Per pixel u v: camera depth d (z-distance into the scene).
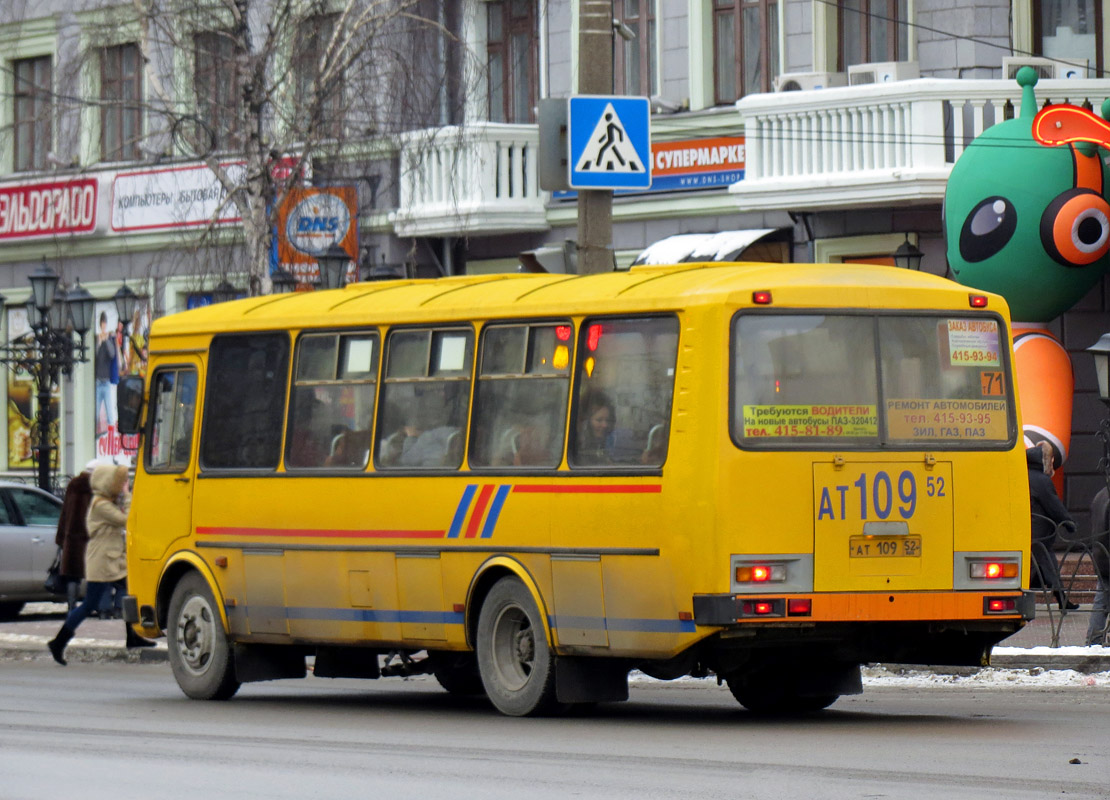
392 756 32.44
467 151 78.75
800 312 35.56
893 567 35.69
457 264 84.31
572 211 79.81
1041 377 63.44
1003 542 36.75
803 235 72.88
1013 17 69.81
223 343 44.78
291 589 42.38
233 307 45.19
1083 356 68.19
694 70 76.88
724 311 35.03
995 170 61.94
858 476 35.50
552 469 37.25
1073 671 44.06
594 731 35.72
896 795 26.72
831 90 68.00
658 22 78.19
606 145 47.03
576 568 36.69
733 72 76.31
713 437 34.72
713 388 34.84
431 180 79.75
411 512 39.88
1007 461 36.97
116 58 75.19
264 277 69.06
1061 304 63.16
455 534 38.97
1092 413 68.31
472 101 77.75
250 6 70.75
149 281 92.69
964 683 44.19
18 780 30.08
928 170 65.56
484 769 30.48
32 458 96.19
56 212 85.56
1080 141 61.09
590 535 36.41
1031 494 54.22
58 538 61.31
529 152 80.19
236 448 44.09
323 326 42.47
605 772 29.78
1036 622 53.41
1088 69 69.31
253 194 68.88
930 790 27.14
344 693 46.69
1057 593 53.88
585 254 47.50
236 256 73.38
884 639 36.94
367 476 40.88
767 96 69.81
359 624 41.00
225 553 43.97
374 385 41.19
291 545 42.41
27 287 100.25
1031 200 61.34
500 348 38.75
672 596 35.00
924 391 36.41
